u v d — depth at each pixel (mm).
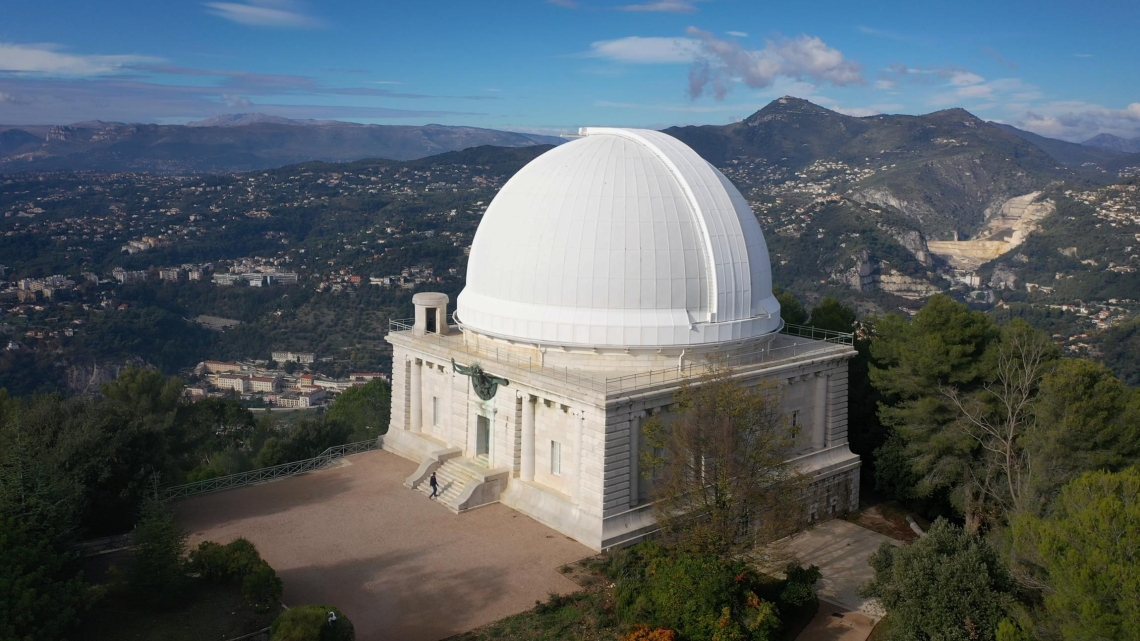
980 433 59781
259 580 43750
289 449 71750
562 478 55469
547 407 55938
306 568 49219
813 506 62312
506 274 58875
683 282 56062
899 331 70000
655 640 40031
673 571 43688
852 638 45156
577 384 53000
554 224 57188
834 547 57906
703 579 42812
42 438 53062
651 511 53406
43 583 38906
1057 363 60375
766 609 42438
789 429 50844
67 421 54188
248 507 59000
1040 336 62812
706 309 57031
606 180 57938
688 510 48062
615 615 43812
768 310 60594
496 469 59969
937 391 63000
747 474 46875
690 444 47062
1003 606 40000
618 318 55438
